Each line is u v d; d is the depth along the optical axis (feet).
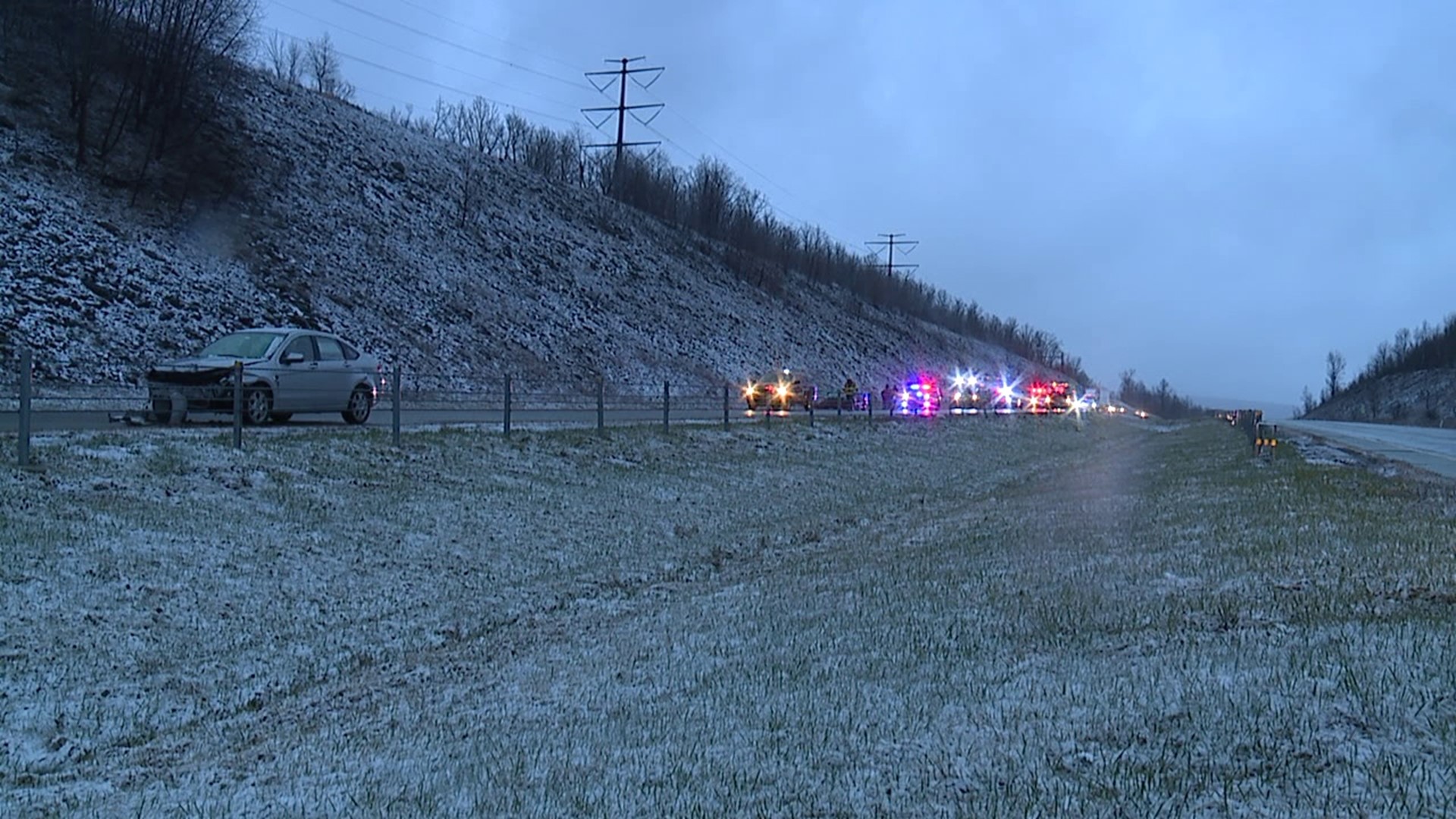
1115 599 29.30
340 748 23.12
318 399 63.21
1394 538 34.22
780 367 227.81
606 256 219.61
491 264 178.29
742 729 21.06
